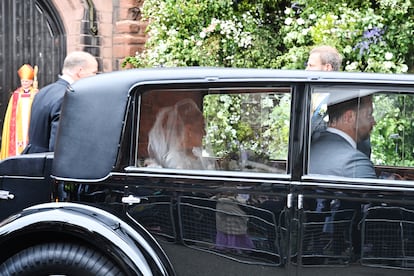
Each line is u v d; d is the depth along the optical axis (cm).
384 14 619
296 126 306
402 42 611
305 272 301
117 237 305
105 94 322
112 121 320
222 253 309
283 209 302
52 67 741
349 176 304
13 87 725
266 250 304
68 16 733
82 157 321
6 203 350
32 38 732
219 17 696
